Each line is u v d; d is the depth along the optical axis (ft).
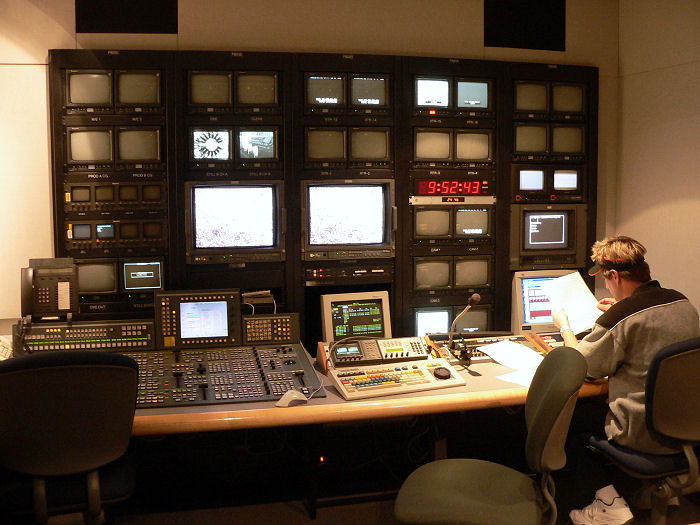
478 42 11.85
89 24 10.64
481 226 11.64
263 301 10.57
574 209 12.04
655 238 12.03
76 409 6.56
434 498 6.94
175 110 10.42
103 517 7.17
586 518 9.01
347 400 8.16
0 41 10.48
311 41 11.22
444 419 10.09
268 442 10.68
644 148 12.17
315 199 10.94
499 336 10.81
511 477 7.38
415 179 11.28
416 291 11.50
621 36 12.55
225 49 10.96
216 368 8.96
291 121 10.73
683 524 9.34
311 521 9.62
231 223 10.72
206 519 9.66
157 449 10.39
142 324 9.54
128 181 10.44
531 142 11.77
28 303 9.37
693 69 11.10
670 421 7.36
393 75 11.05
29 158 10.69
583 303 10.10
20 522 8.13
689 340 7.16
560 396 6.26
